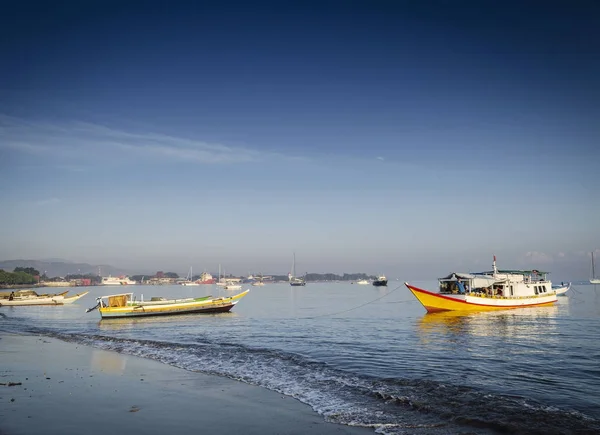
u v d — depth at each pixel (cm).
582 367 2430
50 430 1358
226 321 5275
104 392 1820
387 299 11162
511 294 6091
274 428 1397
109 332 4228
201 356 2734
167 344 3238
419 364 2520
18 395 1756
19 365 2422
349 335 3822
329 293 16712
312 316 5934
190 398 1741
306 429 1391
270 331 4172
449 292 5869
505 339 3497
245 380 2070
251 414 1540
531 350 2986
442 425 1443
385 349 3044
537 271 6438
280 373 2238
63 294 9250
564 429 1419
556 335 3712
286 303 9575
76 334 3978
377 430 1391
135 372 2248
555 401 1762
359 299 11388
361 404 1672
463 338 3578
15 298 8644
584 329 4116
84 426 1398
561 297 10469
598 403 1742
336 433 1357
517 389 1950
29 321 5522
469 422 1475
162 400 1708
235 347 3095
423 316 5597
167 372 2252
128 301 5734
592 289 17175
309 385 1975
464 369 2386
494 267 6147
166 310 5822
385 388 1920
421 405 1648
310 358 2686
